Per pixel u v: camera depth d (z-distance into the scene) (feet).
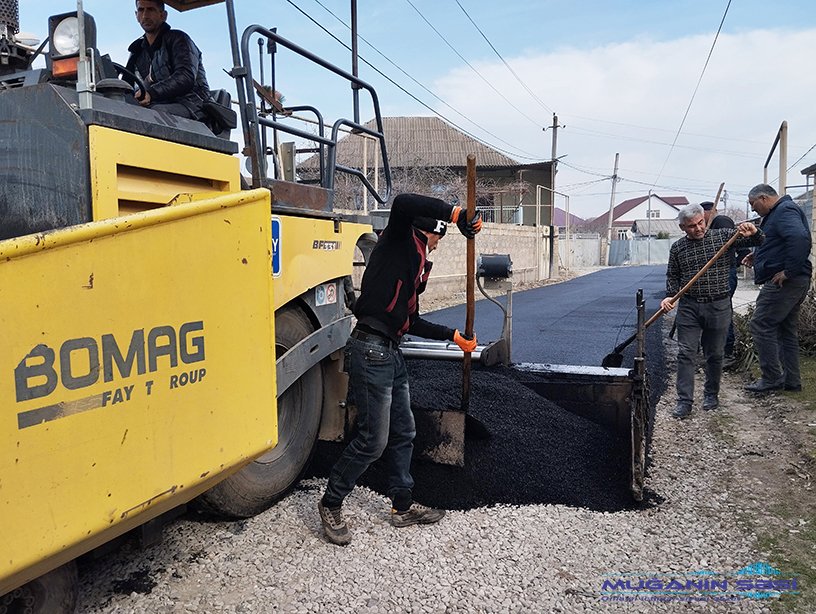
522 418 14.49
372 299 11.14
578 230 306.14
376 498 13.10
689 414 18.86
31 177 8.41
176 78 11.90
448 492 12.84
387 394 11.08
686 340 18.81
